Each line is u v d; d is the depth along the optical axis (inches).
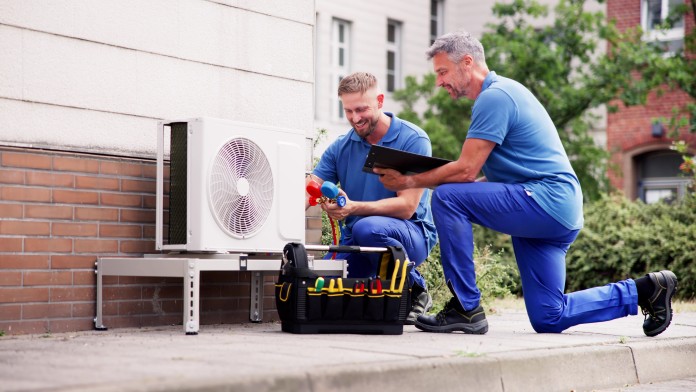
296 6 231.0
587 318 202.2
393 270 185.5
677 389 173.0
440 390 139.1
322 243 258.8
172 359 133.5
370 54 716.0
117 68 195.8
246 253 200.8
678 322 252.4
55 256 183.5
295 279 180.4
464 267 193.8
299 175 201.6
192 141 185.5
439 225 193.9
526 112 195.5
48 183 182.7
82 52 190.1
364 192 216.2
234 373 118.1
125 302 195.2
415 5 754.2
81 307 187.8
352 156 217.9
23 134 180.5
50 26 185.0
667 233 462.6
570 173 197.9
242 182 190.1
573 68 671.8
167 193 201.5
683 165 491.8
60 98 186.2
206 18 212.2
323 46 676.1
